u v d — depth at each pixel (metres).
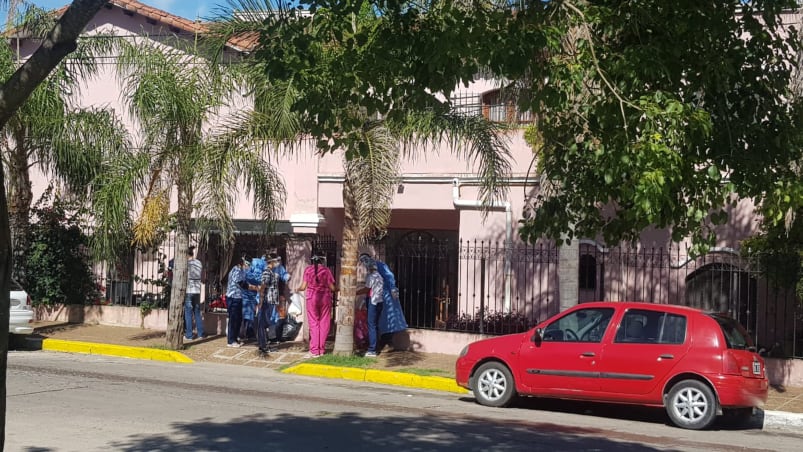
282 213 19.41
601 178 7.86
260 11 15.73
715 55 7.73
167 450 8.85
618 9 8.14
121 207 17.05
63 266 21.95
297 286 19.81
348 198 16.70
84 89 23.88
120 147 19.75
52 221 21.88
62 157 19.64
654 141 6.91
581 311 12.49
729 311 16.34
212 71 16.72
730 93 7.95
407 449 9.25
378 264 17.70
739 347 11.55
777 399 13.83
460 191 19.06
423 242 20.89
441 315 19.97
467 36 7.47
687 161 7.18
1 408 4.54
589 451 9.53
